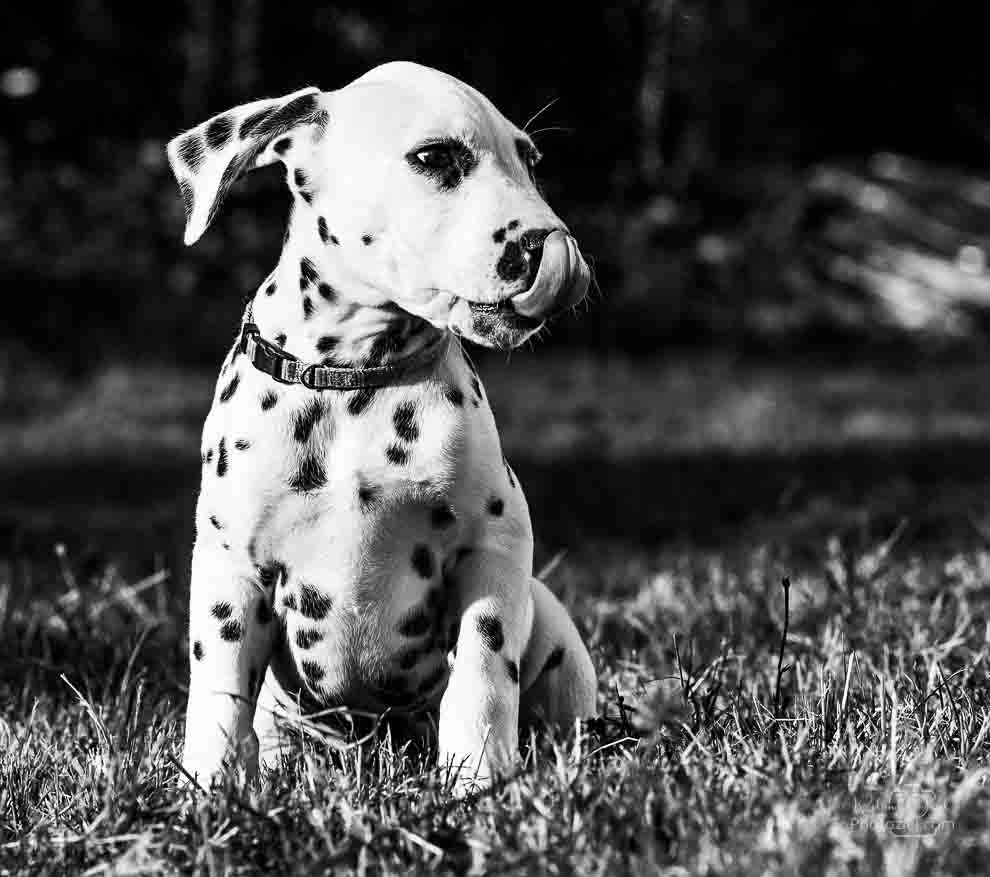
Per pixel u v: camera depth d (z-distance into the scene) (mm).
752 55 28328
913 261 26594
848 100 33781
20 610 5781
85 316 17438
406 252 3590
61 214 19344
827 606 5375
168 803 3273
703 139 26219
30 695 4840
